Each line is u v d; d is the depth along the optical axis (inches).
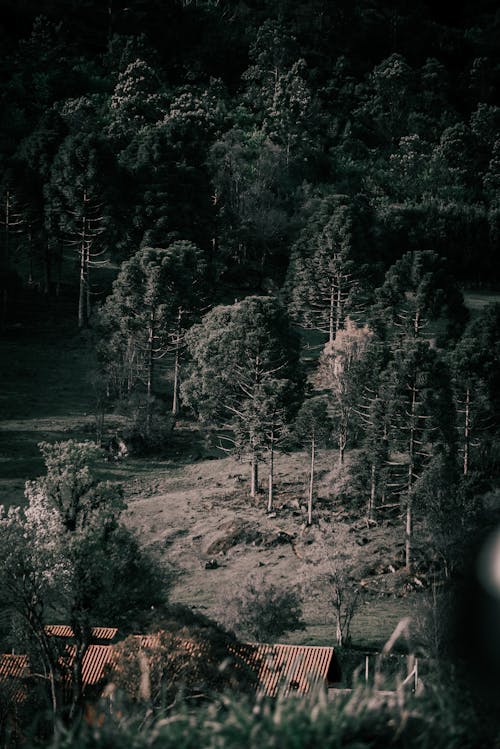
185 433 5034.5
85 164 6446.9
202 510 4084.6
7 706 1555.1
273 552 3654.0
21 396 5290.4
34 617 1877.5
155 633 1658.5
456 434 3959.2
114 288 5541.3
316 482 4264.3
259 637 2795.3
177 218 6815.9
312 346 6018.7
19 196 6614.2
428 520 3474.4
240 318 4872.0
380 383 4170.8
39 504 2108.8
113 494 2153.1
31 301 6535.4
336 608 2947.8
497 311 5226.4
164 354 5442.9
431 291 5482.3
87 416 5123.0
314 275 6018.7
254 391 4471.0
